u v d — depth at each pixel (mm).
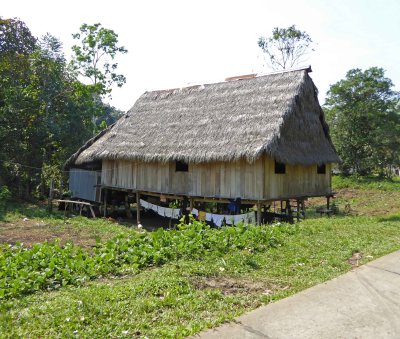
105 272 6242
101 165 19094
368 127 32125
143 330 4020
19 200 20812
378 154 32375
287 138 13781
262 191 13125
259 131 12930
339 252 7246
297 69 14992
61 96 24656
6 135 20422
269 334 3879
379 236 8797
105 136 19016
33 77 22891
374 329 4004
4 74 22828
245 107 14477
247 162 13547
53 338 3822
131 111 19344
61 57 28328
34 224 14836
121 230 14102
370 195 25984
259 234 8109
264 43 34125
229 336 3824
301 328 4016
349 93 32281
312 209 20562
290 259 6773
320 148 16109
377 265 6285
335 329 3996
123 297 4914
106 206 18719
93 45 31234
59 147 23359
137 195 17219
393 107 32844
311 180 16109
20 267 6469
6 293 5305
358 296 4914
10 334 3916
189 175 15227
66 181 22875
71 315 4340
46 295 5254
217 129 14156
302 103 14695
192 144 14164
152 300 4793
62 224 15055
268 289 5387
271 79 15266
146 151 15477
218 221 14133
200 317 4352
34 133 21609
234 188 13844
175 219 17516
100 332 3932
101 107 29750
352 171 33594
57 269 6230
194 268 6184
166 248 7137
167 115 17062
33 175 22203
